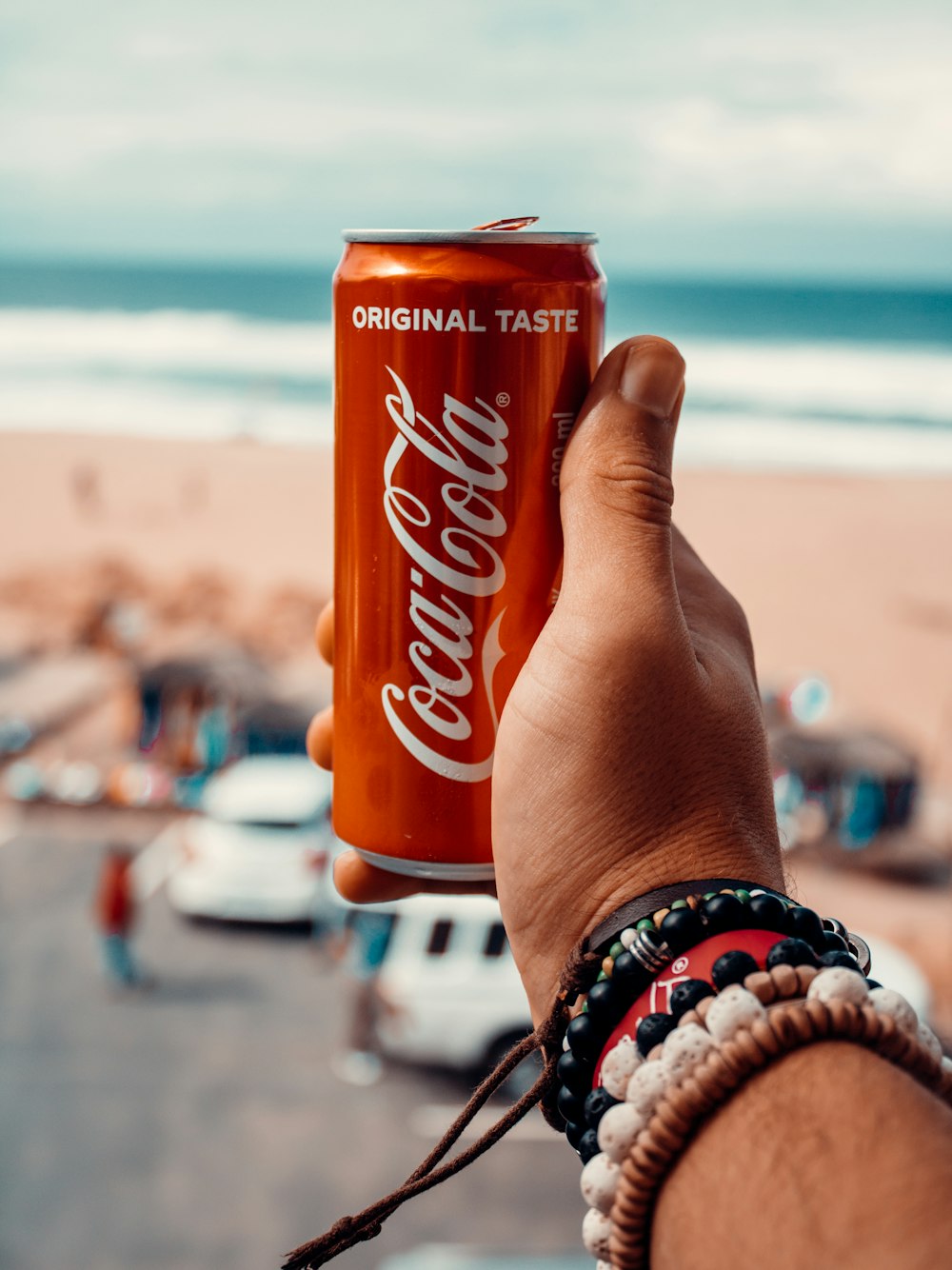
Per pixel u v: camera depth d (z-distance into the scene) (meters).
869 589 33.03
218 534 39.78
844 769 18.94
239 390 58.12
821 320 74.00
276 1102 11.66
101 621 31.75
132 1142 11.10
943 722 26.00
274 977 14.55
